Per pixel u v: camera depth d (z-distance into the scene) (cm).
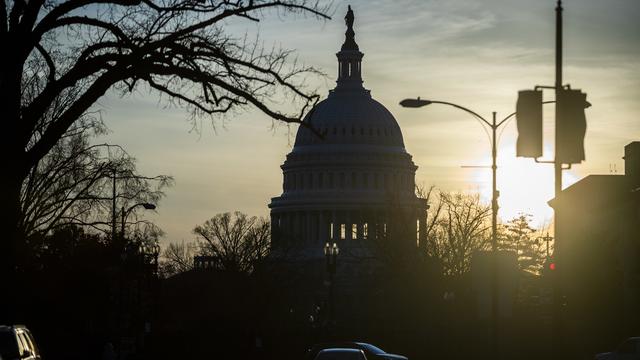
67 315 7512
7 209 2756
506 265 4609
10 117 2730
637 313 9025
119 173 6881
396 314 12550
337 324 16188
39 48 2784
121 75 2723
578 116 2597
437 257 12119
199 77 2686
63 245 7881
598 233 9431
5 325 3372
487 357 8450
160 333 10606
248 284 18562
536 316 9631
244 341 11638
